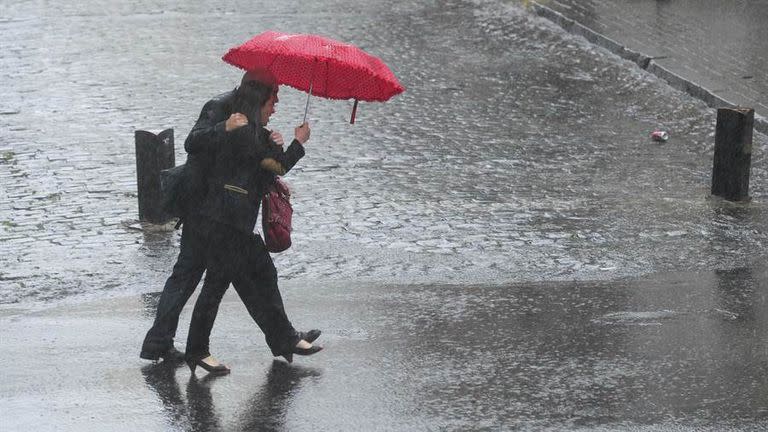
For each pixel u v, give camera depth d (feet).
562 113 202.08
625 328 107.24
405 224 142.72
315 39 89.56
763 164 177.68
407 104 204.74
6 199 152.35
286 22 260.62
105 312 111.45
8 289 118.11
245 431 84.53
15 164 168.45
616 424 85.46
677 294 117.91
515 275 124.06
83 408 88.12
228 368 96.27
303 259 128.67
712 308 113.29
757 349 101.86
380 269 125.70
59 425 84.94
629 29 248.32
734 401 90.07
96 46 238.48
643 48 233.14
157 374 95.35
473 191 158.81
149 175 140.77
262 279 95.09
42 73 218.59
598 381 94.17
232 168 90.17
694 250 134.21
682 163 176.65
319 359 99.09
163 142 140.46
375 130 189.37
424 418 86.63
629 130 193.77
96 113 195.21
